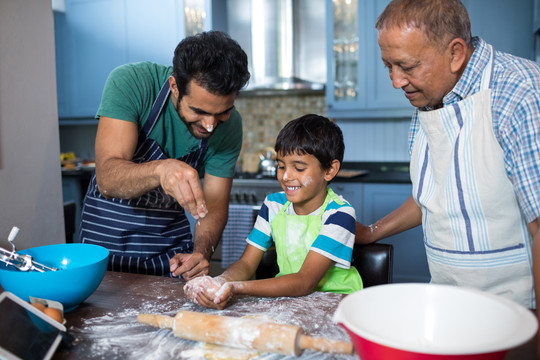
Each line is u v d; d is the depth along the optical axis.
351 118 3.44
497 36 2.82
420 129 1.17
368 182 2.91
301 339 0.73
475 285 1.05
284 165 1.25
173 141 1.38
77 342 0.81
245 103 3.73
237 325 0.75
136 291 1.06
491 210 1.00
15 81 1.31
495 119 0.94
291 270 1.29
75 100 3.80
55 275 0.88
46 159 1.42
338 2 3.14
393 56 0.93
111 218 1.36
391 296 0.69
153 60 3.53
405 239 2.92
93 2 3.62
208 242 1.37
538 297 0.75
